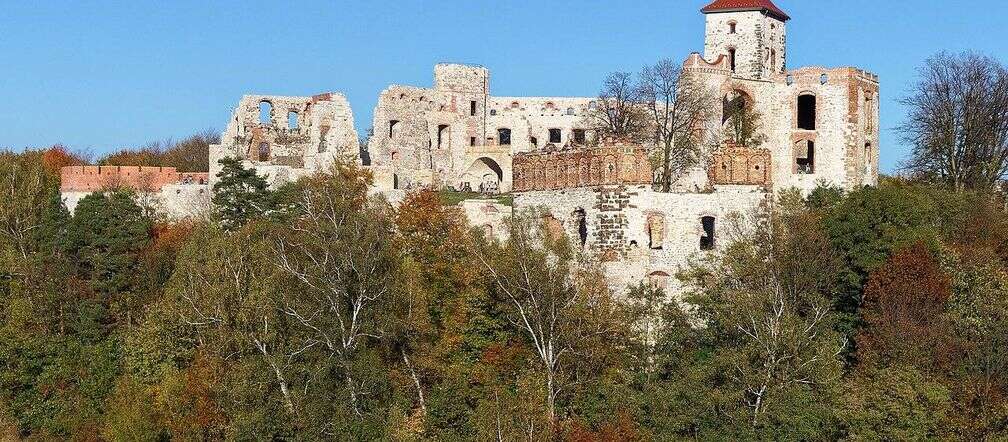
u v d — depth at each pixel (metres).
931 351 81.44
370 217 88.81
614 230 94.06
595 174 95.25
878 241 91.44
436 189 122.56
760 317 80.94
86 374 91.19
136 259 101.44
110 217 104.00
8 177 124.19
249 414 78.50
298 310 82.75
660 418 77.56
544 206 99.31
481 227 99.44
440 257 91.94
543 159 99.81
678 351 83.50
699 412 77.81
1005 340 81.00
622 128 128.62
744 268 87.31
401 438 78.19
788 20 133.38
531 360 82.50
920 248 88.94
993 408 76.94
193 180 127.12
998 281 88.00
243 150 135.50
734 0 129.75
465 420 80.56
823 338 82.19
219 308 84.12
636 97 126.56
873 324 85.12
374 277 84.38
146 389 86.25
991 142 120.81
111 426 85.00
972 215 102.75
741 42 128.75
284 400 79.50
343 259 83.38
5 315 98.12
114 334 95.75
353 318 81.81
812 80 123.12
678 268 94.00
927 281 86.38
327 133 134.88
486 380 82.12
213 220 103.19
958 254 90.44
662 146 115.94
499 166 152.38
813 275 87.69
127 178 122.81
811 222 92.69
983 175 120.56
